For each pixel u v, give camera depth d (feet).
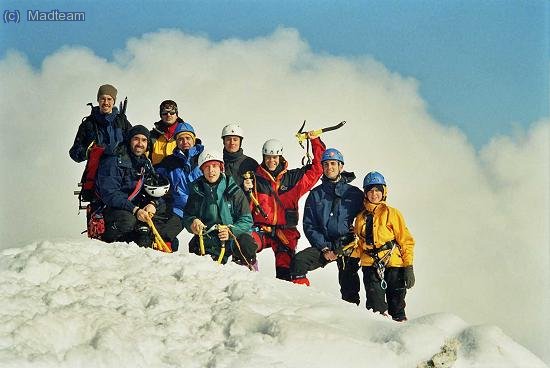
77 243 29.99
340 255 38.32
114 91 39.99
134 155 36.88
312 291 29.81
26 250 28.96
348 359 24.81
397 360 25.27
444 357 25.43
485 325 26.66
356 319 27.55
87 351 23.43
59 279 27.07
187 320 25.96
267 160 41.75
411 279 35.99
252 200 41.19
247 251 35.65
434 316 27.17
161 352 24.52
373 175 36.88
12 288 26.09
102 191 36.42
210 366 24.17
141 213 36.11
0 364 22.27
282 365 24.20
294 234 41.50
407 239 36.24
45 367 22.72
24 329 23.59
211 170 35.94
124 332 24.58
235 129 42.11
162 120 41.60
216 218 35.78
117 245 30.81
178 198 39.14
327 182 39.37
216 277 28.99
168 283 28.02
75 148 39.58
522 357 25.77
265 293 28.32
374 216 36.45
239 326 25.75
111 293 26.86
